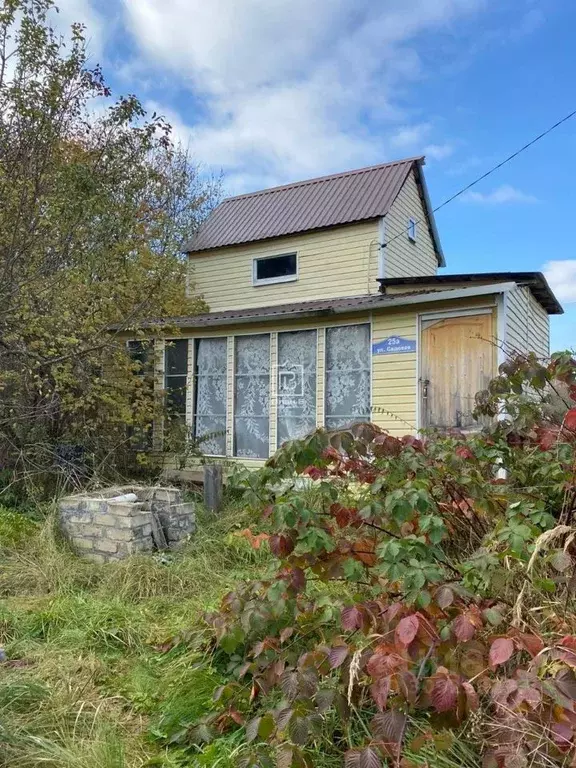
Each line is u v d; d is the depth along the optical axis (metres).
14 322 7.34
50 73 7.22
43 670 2.94
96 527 5.05
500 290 6.32
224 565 4.81
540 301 9.07
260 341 8.53
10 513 5.87
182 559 4.82
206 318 8.66
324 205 11.53
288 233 11.27
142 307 8.80
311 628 2.61
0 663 2.94
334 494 2.62
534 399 3.13
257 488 2.70
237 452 8.62
